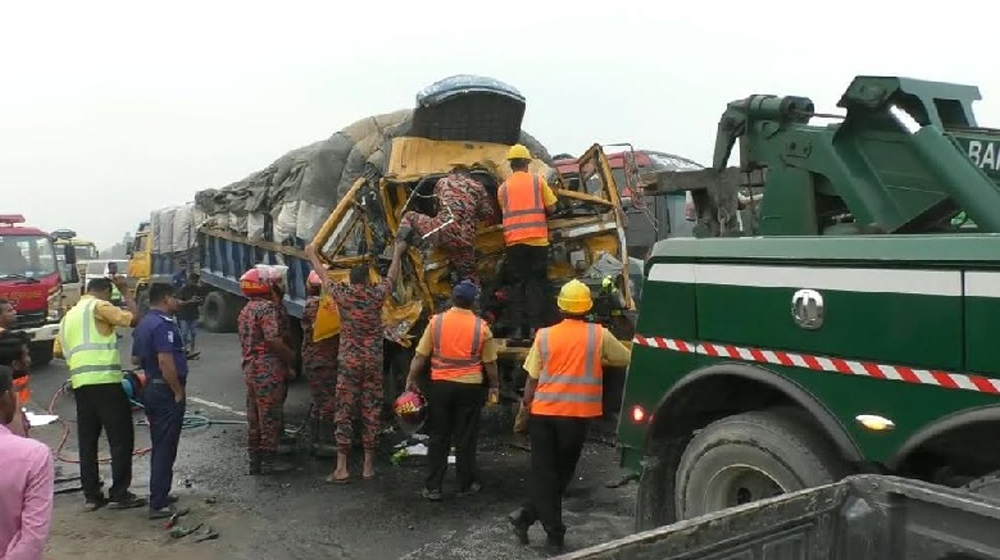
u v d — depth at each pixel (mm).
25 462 2791
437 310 7430
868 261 3031
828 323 3166
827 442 3258
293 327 10906
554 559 1805
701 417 3959
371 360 6578
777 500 2145
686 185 4633
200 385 11188
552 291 7637
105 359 5898
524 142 9117
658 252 3932
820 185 3916
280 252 10461
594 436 7164
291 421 8805
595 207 8008
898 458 2920
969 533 2014
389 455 7332
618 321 7484
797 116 4055
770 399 3770
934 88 3676
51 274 13508
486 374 6309
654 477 4039
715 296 3639
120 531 5484
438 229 6945
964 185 3264
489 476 6598
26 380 5223
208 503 6039
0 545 2760
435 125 8008
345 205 7652
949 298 2793
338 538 5266
